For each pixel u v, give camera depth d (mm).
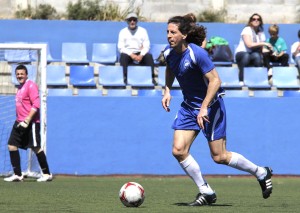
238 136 34406
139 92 36875
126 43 38219
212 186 27234
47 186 25375
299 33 39281
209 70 16125
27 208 16312
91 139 33438
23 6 45031
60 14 45094
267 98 34500
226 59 39750
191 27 16406
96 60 39875
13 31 40188
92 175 33406
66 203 17922
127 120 33656
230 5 47344
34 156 31547
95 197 20172
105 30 41281
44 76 30500
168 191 23750
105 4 45188
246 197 21203
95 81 38688
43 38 40531
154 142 33812
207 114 16094
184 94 16766
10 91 35969
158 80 38062
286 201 19516
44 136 30312
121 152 33625
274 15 47781
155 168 33812
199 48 16250
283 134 34656
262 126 34562
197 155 33969
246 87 38469
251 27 38812
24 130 27844
